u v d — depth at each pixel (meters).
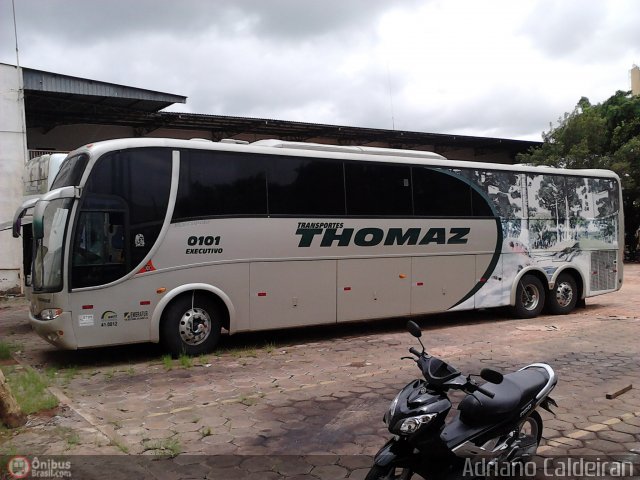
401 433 3.37
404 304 10.30
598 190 13.32
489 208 11.41
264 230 8.86
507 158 33.84
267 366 7.79
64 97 18.84
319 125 23.33
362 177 9.88
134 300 7.85
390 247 10.14
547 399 4.30
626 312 13.02
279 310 8.98
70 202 7.60
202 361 8.05
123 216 7.84
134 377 7.24
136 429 5.27
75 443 4.75
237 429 5.27
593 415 5.58
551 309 12.58
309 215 9.29
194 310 8.34
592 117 29.16
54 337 7.58
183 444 4.89
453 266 10.92
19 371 7.48
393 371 7.45
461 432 3.71
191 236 8.25
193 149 8.40
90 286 7.59
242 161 8.76
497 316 12.43
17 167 17.55
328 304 9.47
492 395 3.53
